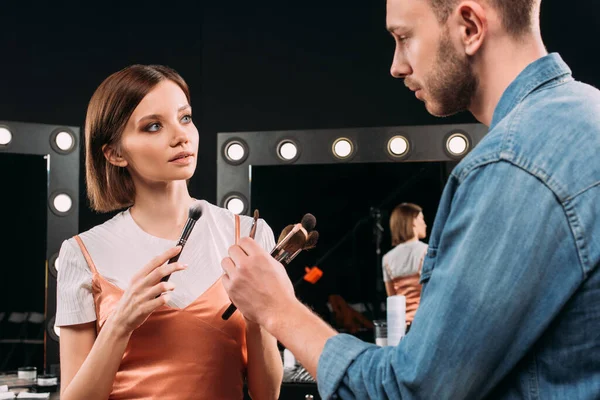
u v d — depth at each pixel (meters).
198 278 1.40
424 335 0.77
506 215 0.75
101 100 1.42
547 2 3.39
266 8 3.63
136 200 1.47
